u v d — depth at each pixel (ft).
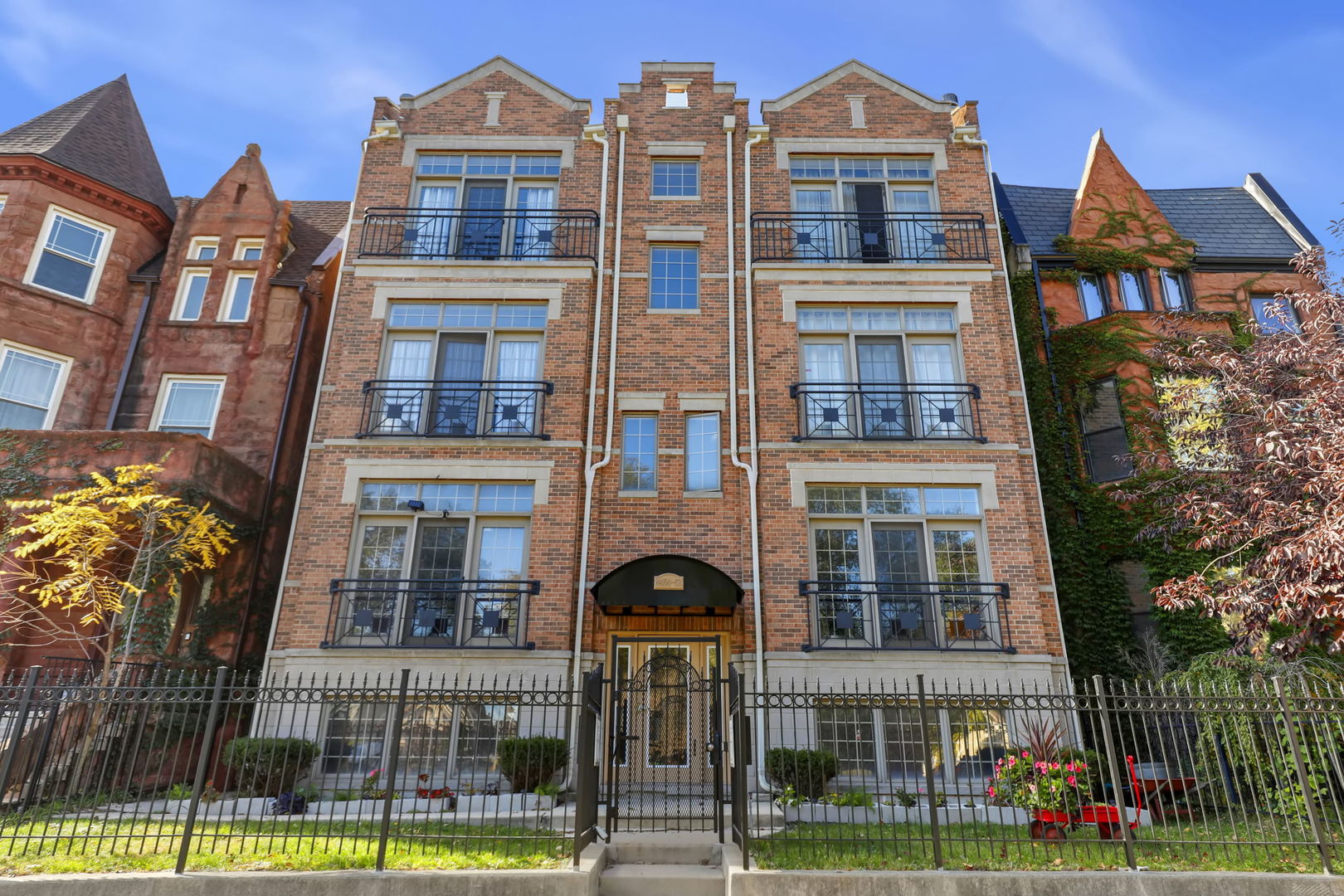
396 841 24.53
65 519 36.04
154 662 38.81
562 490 41.09
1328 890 22.20
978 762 36.24
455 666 37.55
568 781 35.22
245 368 50.06
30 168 49.37
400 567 40.24
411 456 41.63
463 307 45.52
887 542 40.75
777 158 48.91
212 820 29.25
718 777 27.25
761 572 39.81
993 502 40.65
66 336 48.57
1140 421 48.65
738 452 42.34
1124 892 22.18
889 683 37.37
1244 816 25.44
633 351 44.80
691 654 39.47
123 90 58.95
